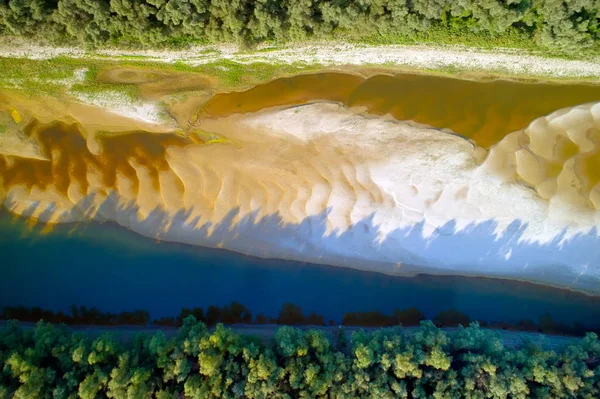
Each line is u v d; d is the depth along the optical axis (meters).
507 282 28.72
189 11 26.14
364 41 28.61
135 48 28.64
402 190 28.73
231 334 25.06
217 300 29.30
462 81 29.05
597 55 27.77
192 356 25.25
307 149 29.17
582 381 24.02
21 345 24.56
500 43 27.94
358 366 24.22
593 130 28.36
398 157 28.80
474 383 23.97
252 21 26.84
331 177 29.03
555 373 23.91
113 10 26.14
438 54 28.66
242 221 29.25
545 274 28.47
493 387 23.59
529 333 28.36
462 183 28.52
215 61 29.20
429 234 28.70
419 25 26.89
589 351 25.33
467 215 28.48
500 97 28.94
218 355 24.22
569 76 28.44
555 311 28.45
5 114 29.27
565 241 28.14
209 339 24.41
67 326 28.84
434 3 25.81
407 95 29.19
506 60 28.44
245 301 29.30
